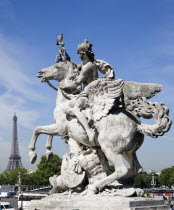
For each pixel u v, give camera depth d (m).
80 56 6.88
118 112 6.39
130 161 6.53
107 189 6.02
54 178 6.87
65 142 7.49
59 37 7.96
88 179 6.55
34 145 7.35
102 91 6.48
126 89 6.66
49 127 7.30
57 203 6.05
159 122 6.06
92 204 5.63
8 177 62.69
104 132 6.14
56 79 7.79
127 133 6.12
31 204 6.62
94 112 6.39
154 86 6.61
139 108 6.39
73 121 6.95
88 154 6.73
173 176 59.59
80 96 6.62
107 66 6.70
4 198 38.59
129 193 5.95
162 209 5.86
